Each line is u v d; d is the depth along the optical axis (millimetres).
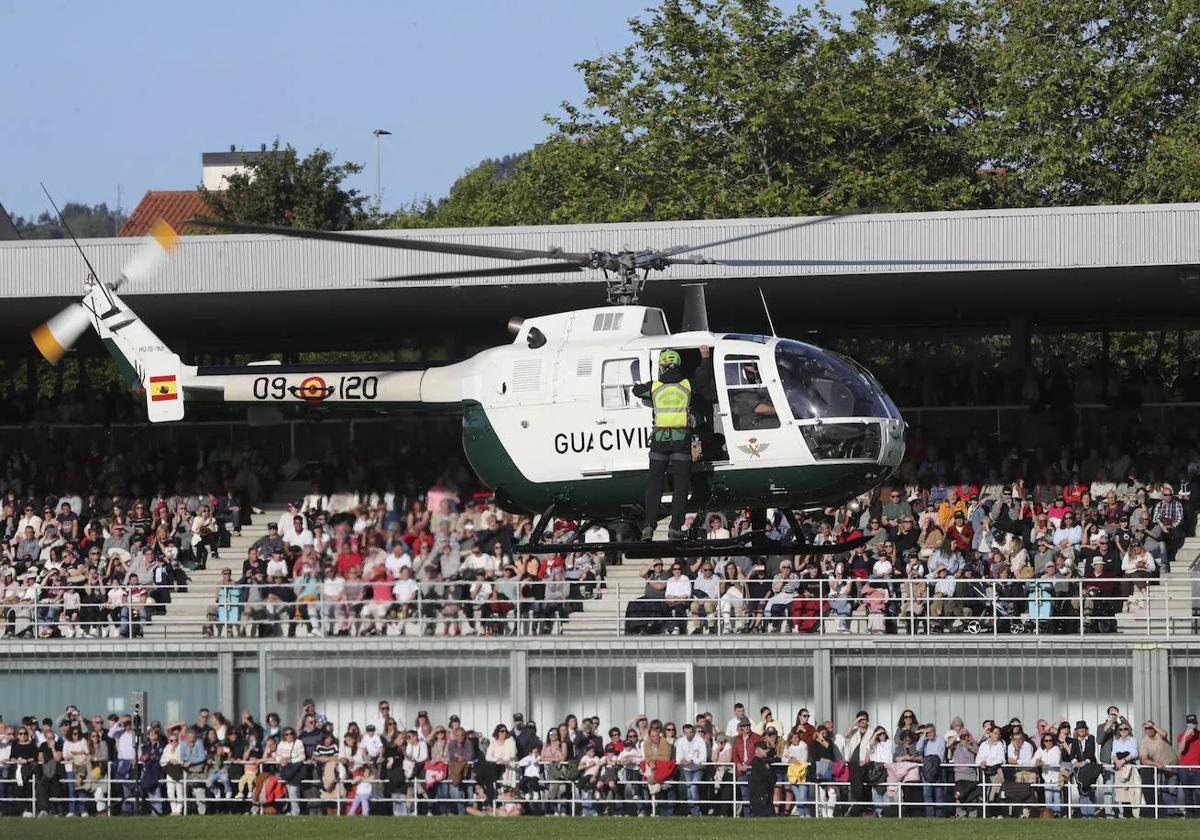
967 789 131625
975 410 169375
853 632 146000
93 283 138875
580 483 103750
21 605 157625
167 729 153875
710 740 137625
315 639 153875
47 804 145875
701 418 100938
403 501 168250
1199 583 141750
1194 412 166625
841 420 99625
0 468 189750
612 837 106812
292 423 182750
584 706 150125
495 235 158875
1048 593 142125
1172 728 138875
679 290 161375
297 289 161125
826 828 112562
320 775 142250
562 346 105250
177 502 177500
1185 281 154750
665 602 149375
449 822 122062
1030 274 151625
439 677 152625
